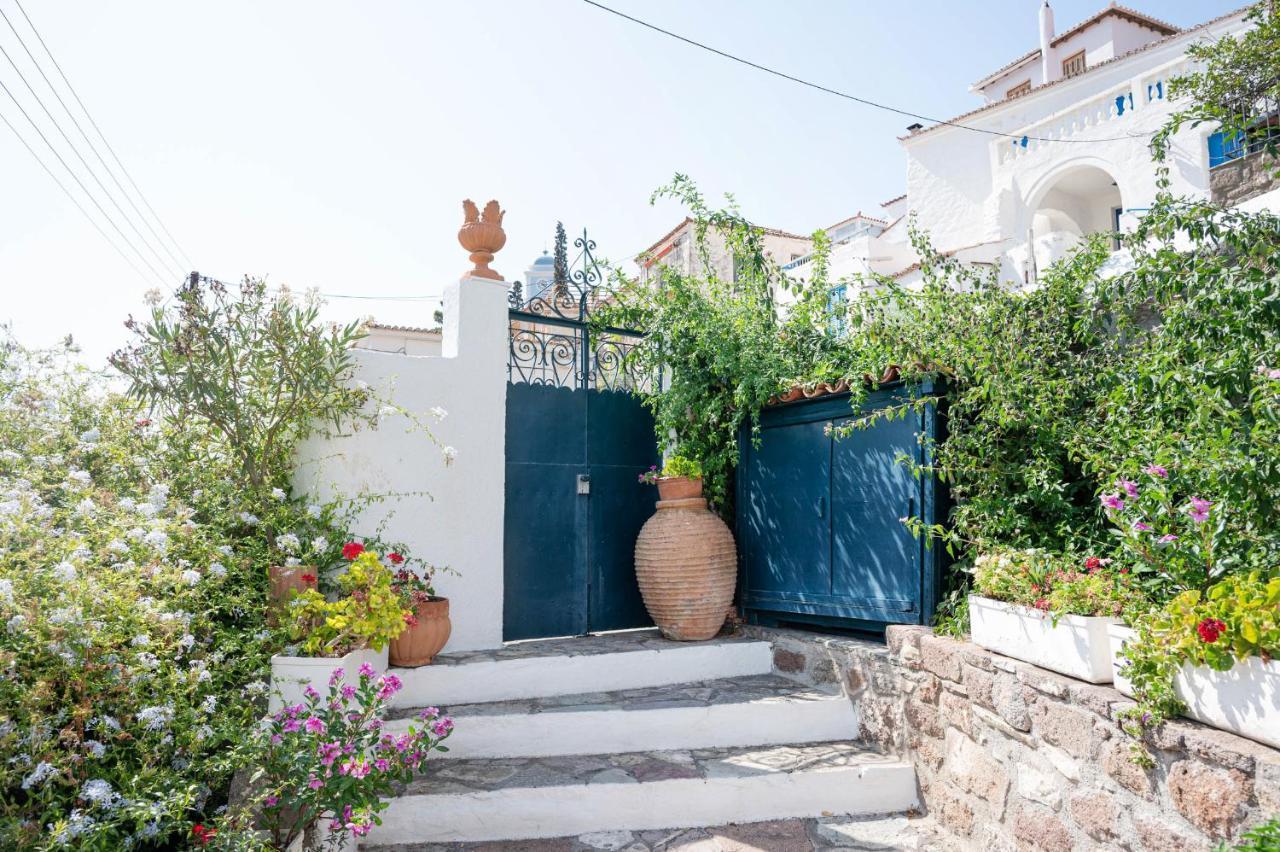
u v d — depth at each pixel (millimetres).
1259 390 3043
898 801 4375
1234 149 6125
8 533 3350
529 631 5977
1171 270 4031
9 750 2750
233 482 4938
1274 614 2449
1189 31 14227
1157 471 3189
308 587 4391
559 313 6492
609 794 4035
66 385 5082
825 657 5277
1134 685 2902
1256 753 2391
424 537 5363
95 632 3164
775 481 5945
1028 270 13039
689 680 5531
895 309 5766
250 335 4828
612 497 6496
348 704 3840
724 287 6645
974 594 4180
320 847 3523
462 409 5613
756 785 4184
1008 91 23031
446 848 3832
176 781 3084
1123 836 2926
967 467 4652
